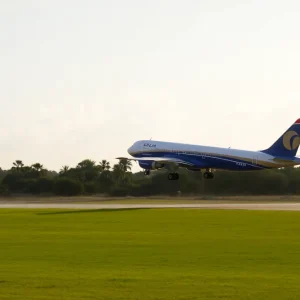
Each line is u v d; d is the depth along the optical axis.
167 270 60.88
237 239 91.38
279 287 51.91
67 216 152.25
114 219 139.62
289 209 183.62
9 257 70.88
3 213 167.50
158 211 172.75
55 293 49.41
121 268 62.19
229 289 51.09
